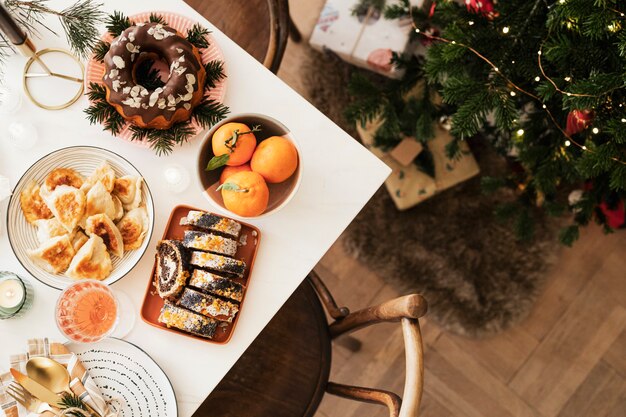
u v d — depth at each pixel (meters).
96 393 1.45
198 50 1.52
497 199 2.33
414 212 2.32
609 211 2.22
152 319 1.50
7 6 1.43
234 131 1.39
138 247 1.49
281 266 1.54
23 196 1.47
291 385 1.78
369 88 1.92
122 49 1.43
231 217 1.53
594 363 2.33
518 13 1.62
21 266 1.49
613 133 1.52
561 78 1.57
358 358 2.29
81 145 1.50
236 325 1.52
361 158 1.56
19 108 1.51
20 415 1.44
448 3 1.68
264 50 1.81
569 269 2.35
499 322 2.31
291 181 1.47
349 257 2.31
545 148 1.82
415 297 1.44
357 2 2.14
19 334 1.48
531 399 2.31
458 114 1.62
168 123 1.46
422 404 2.30
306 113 1.55
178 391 1.50
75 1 1.53
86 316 1.46
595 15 1.46
